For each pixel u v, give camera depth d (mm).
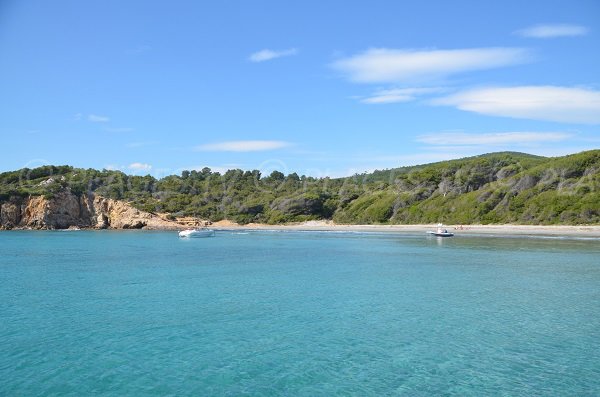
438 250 77500
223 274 51812
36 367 22922
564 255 67188
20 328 29328
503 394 20156
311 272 53156
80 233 139250
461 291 41062
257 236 126562
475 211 134125
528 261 61219
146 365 23234
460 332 28672
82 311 33719
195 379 21609
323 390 20547
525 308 34562
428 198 158000
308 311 33781
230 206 195000
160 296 39094
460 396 20000
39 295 39562
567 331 28766
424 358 24297
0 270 55562
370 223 162750
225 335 28031
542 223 117125
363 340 27188
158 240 110875
